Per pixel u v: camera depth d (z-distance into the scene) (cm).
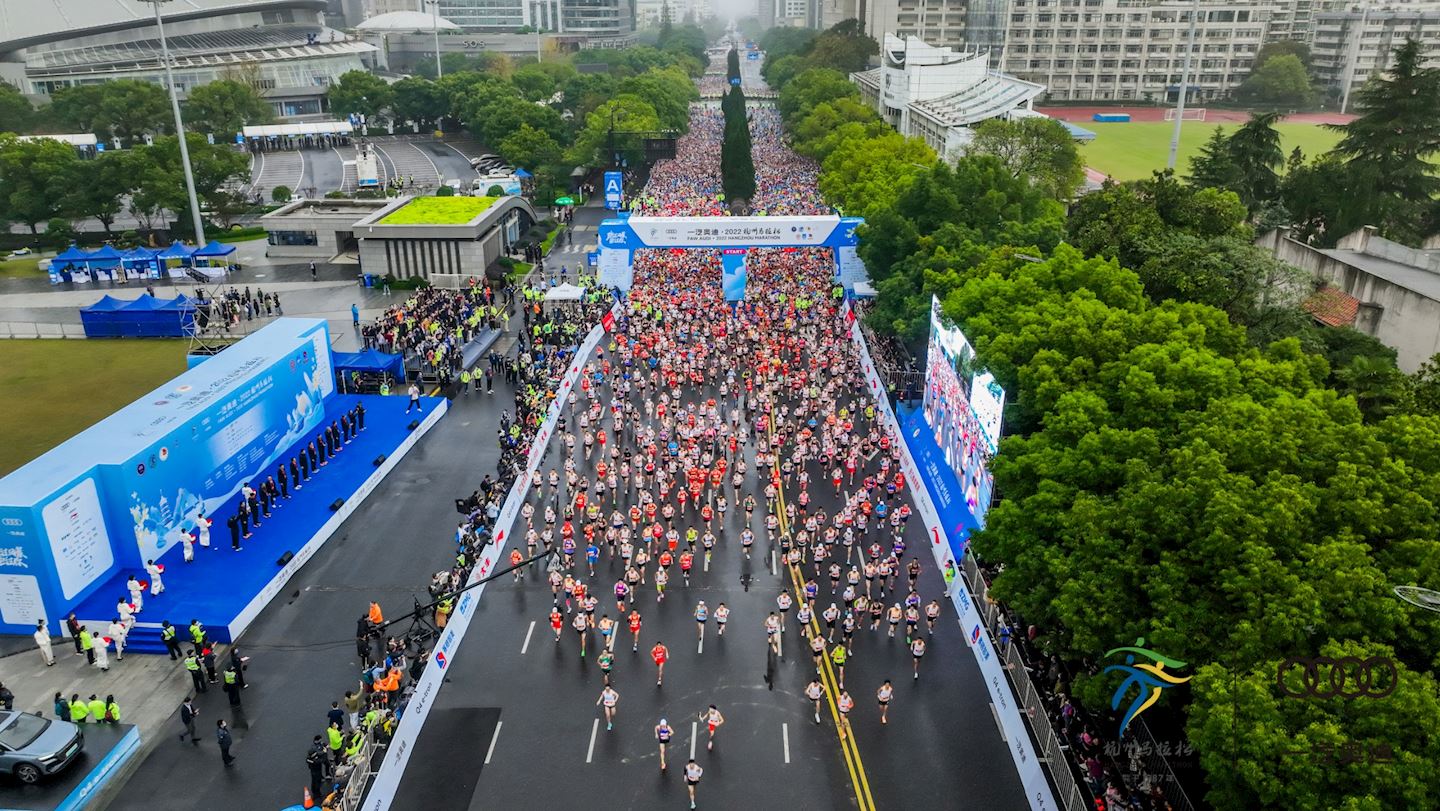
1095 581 2995
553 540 4834
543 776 3369
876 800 3269
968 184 7569
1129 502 3095
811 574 4697
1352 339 5334
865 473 5741
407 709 3503
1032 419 4306
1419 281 6141
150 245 11075
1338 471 2942
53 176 10650
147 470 4503
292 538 4859
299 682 3856
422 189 14062
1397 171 7994
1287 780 2231
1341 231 7756
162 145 11044
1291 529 2752
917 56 15825
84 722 3472
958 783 3353
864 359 7162
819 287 9212
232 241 11475
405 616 3744
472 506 4978
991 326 4756
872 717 3681
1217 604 2800
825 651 4091
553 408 6338
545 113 15638
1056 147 9344
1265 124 8519
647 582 4606
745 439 6144
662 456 5916
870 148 10975
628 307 8538
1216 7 18888
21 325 8400
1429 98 7881
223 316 8388
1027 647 3884
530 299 8788
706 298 8825
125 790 3278
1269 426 3194
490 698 3781
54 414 6400
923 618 4331
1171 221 6462
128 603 4134
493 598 4488
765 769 3406
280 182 15062
